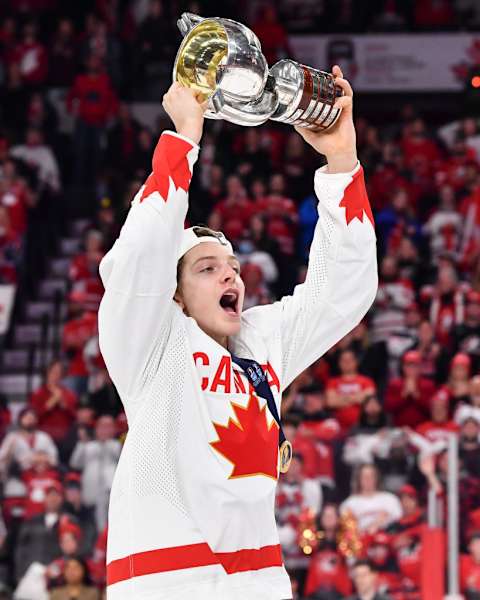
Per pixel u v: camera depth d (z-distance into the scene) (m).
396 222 16.00
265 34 18.77
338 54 19.50
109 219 16.33
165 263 3.46
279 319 3.91
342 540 9.06
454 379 12.55
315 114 3.77
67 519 9.41
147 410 3.56
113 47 18.59
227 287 3.70
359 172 3.87
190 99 3.58
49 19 19.23
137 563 3.49
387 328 14.30
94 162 17.55
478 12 19.42
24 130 17.94
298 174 17.31
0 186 16.48
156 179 3.49
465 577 8.88
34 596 9.32
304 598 9.07
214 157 17.22
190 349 3.59
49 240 16.80
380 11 19.56
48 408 13.11
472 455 8.98
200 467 3.51
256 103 3.72
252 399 3.64
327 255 3.86
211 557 3.47
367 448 9.13
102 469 9.45
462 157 17.22
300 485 9.16
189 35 3.69
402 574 8.98
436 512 8.97
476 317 14.10
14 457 9.48
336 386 12.32
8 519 9.43
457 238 15.97
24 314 15.82
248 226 16.05
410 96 19.45
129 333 3.49
